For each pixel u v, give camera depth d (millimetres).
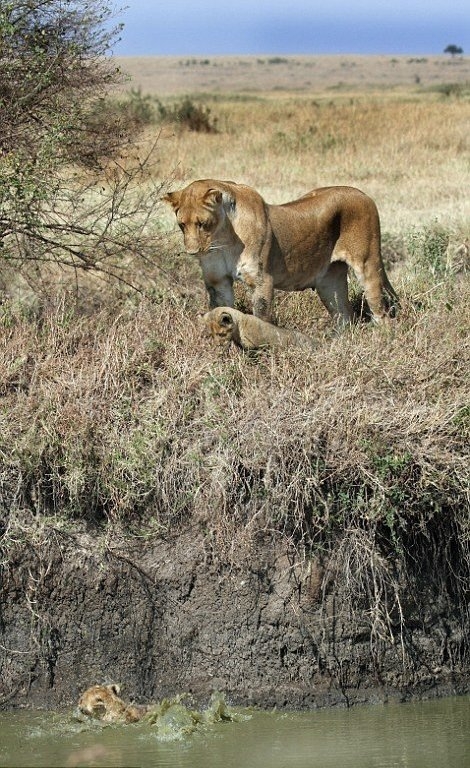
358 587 10492
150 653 10453
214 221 12180
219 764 8922
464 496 10625
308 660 10383
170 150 28359
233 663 10383
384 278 13711
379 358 11680
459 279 15297
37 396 11352
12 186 12461
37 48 13047
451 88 82625
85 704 9992
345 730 9711
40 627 10453
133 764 8945
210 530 10617
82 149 13812
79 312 13562
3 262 13734
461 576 10812
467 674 10711
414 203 21141
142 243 13742
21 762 9023
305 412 10852
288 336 12320
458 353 11797
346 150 30234
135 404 11281
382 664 10477
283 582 10477
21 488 10828
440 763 8930
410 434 10727
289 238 12828
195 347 12039
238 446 10766
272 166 27203
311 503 10562
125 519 10789
